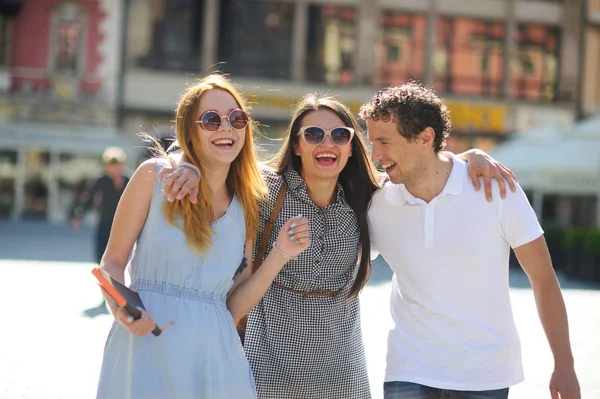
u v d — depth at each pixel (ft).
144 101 142.51
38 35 141.38
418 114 15.42
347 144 16.87
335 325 17.33
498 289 15.85
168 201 14.57
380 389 29.25
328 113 17.12
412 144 15.64
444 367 15.71
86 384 28.84
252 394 15.03
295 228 15.60
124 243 14.76
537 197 84.07
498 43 149.28
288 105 145.48
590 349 37.14
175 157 15.39
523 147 92.43
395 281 16.90
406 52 148.56
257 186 15.89
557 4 149.69
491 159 16.19
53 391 27.78
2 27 140.36
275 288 17.15
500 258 15.85
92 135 135.13
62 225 128.26
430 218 15.84
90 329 39.14
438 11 148.15
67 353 33.68
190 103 15.17
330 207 17.17
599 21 150.20
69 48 142.00
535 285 15.80
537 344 38.60
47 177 135.03
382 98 15.74
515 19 148.97
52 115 137.59
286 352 17.08
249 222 15.75
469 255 15.70
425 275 15.94
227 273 14.99
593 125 90.53
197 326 14.47
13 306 45.09
